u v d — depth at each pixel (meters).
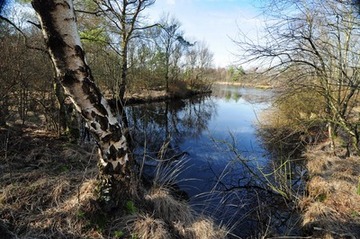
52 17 2.31
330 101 5.42
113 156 3.01
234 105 21.47
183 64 28.75
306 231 3.82
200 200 5.06
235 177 6.37
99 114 2.80
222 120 14.43
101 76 8.95
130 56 15.42
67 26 2.40
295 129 7.87
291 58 5.32
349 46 5.51
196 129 11.88
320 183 4.91
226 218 4.43
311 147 7.87
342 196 4.28
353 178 4.92
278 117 9.73
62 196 3.35
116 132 2.96
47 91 6.91
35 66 6.49
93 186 3.29
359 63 5.43
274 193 5.37
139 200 3.41
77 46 2.51
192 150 8.51
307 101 7.35
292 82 5.61
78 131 6.52
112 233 2.88
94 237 2.81
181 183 5.88
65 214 3.01
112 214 3.05
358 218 3.71
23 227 2.84
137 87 18.78
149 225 2.99
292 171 6.58
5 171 4.07
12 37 6.01
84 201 3.10
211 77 34.31
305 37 5.04
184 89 25.98
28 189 3.41
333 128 6.61
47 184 3.58
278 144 8.80
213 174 6.54
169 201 3.54
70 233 2.81
